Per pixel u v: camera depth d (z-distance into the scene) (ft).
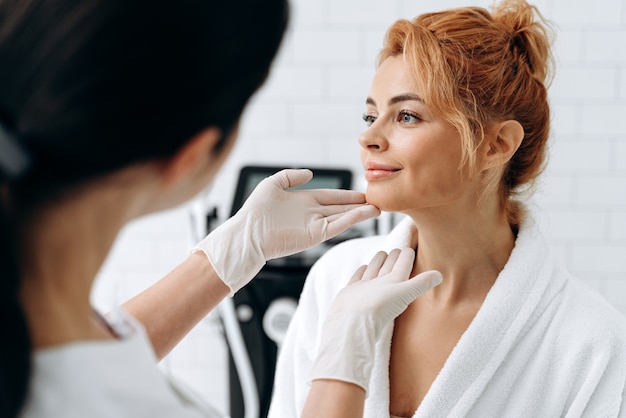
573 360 2.85
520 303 2.92
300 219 3.03
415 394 3.14
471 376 2.92
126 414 1.66
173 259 7.06
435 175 2.82
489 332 2.90
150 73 1.41
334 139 6.75
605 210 6.66
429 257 3.15
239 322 5.19
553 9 6.35
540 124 3.05
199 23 1.43
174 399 1.76
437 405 2.93
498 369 2.94
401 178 2.86
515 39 2.94
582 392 2.83
